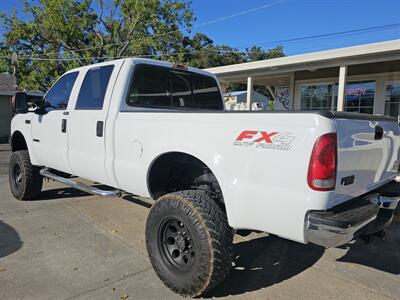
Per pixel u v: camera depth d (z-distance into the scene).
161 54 26.17
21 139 5.95
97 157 3.87
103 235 4.20
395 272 3.38
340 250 3.91
